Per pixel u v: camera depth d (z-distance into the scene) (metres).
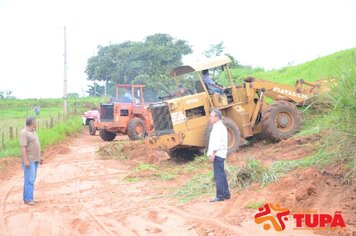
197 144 14.35
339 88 8.82
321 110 14.37
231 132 14.09
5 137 22.77
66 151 20.50
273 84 15.30
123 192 11.21
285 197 8.39
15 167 16.16
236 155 13.70
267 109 14.46
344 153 9.20
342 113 8.80
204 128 14.42
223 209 8.63
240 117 14.58
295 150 12.29
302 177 9.17
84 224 8.45
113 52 54.31
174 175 12.70
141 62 51.06
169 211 8.91
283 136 14.34
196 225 7.77
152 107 14.49
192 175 12.44
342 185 8.64
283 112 14.53
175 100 14.16
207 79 14.74
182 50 52.94
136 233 7.67
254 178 9.97
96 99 60.62
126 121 24.33
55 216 9.16
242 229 7.26
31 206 10.18
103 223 8.45
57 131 24.92
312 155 10.90
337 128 9.12
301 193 8.22
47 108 55.88
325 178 8.98
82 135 29.88
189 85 15.66
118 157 17.48
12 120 36.97
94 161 17.08
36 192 11.84
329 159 9.77
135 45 53.19
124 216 8.84
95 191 11.62
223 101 14.60
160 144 14.42
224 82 16.08
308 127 14.16
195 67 14.36
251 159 10.52
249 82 15.19
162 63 51.56
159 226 7.96
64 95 36.91
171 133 14.13
